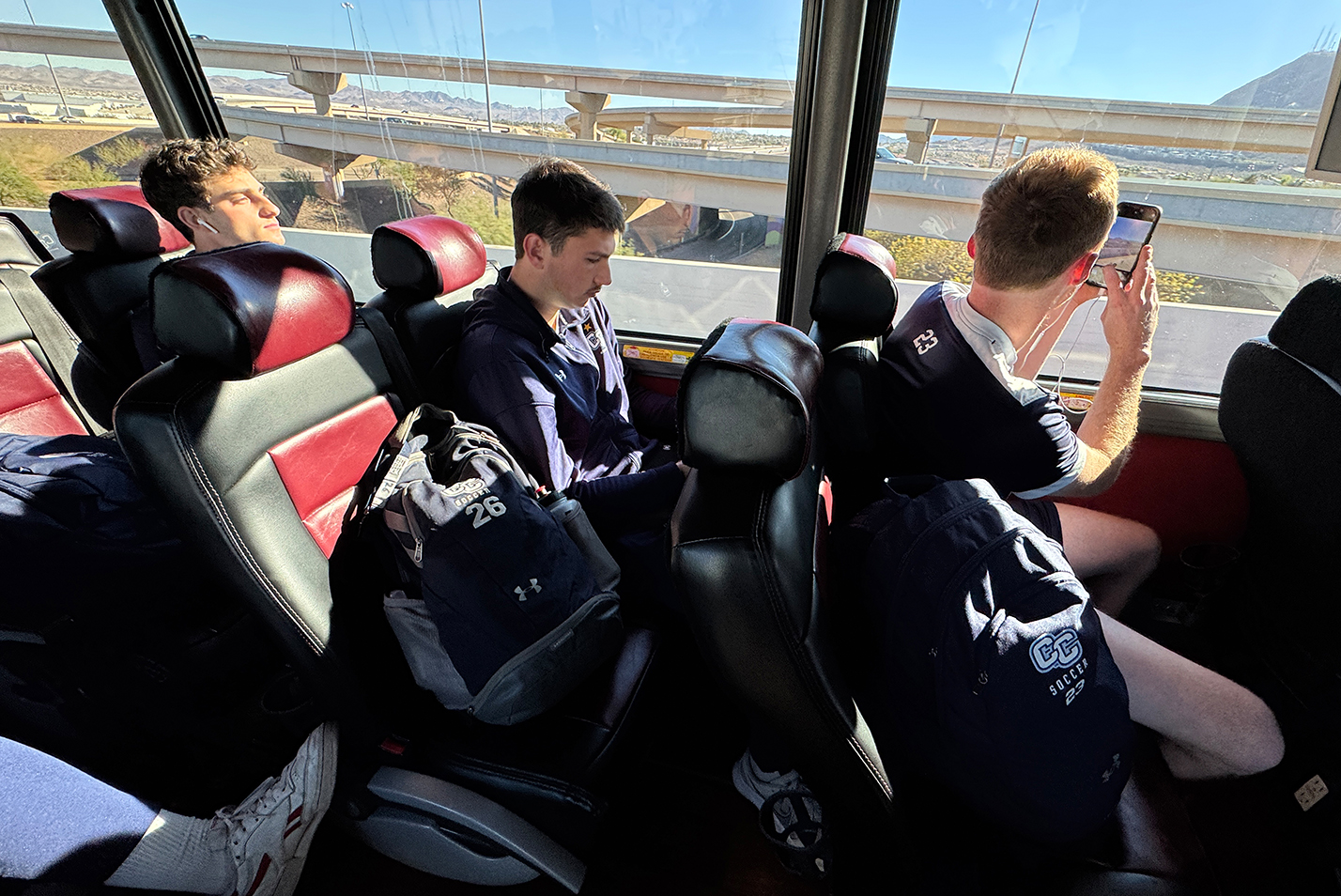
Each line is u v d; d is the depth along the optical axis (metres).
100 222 1.59
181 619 1.34
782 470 0.65
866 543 0.94
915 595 0.83
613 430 1.71
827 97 1.53
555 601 1.05
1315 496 1.08
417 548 1.02
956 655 0.80
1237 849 1.27
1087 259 1.08
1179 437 1.68
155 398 0.82
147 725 1.35
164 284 0.83
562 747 1.11
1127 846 0.94
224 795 1.37
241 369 0.86
